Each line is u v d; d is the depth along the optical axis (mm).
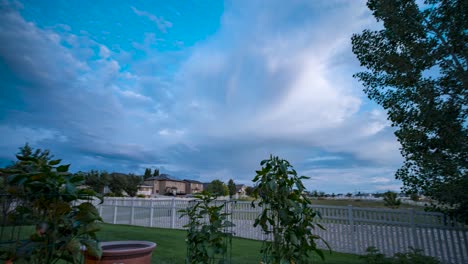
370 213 6660
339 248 6988
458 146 4605
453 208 5258
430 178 4922
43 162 2080
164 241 7328
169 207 11359
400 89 5352
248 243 7602
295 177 2771
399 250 6062
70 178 2086
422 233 5809
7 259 1827
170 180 57156
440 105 4852
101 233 8844
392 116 5363
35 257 1920
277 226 2758
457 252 5293
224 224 3035
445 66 4922
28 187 1937
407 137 5113
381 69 5531
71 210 2078
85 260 2541
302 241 2662
